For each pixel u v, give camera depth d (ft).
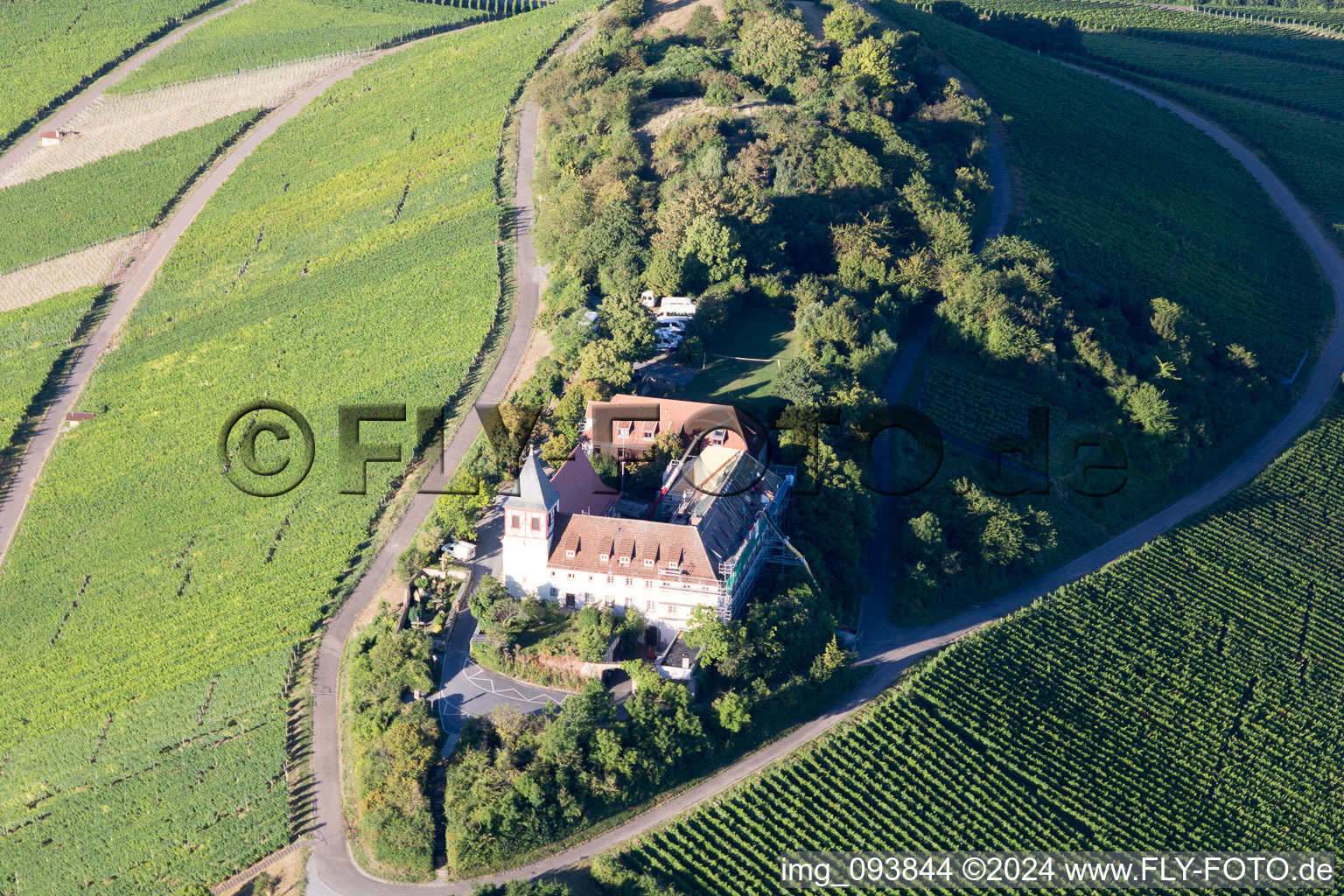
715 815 487.61
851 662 562.66
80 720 598.75
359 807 502.79
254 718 563.07
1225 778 566.77
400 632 553.64
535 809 472.85
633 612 531.50
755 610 539.70
